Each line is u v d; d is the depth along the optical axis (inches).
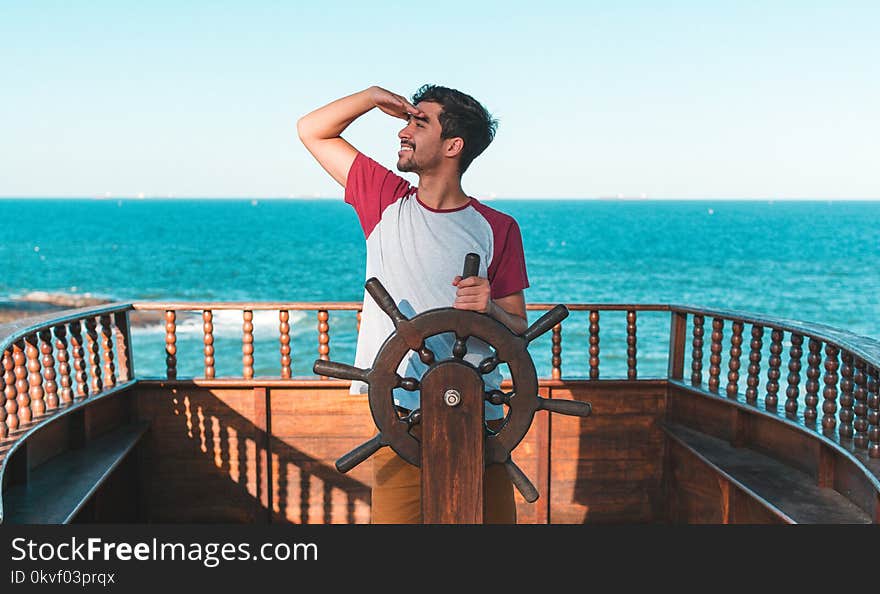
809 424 128.6
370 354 80.5
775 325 134.0
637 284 1413.6
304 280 1508.4
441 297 79.5
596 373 166.7
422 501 71.2
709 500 147.9
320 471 164.2
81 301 1079.0
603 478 165.6
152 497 163.3
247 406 163.6
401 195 83.7
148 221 3752.5
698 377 160.4
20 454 124.0
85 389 147.5
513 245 83.1
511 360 71.4
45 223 3540.8
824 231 2888.8
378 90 84.8
